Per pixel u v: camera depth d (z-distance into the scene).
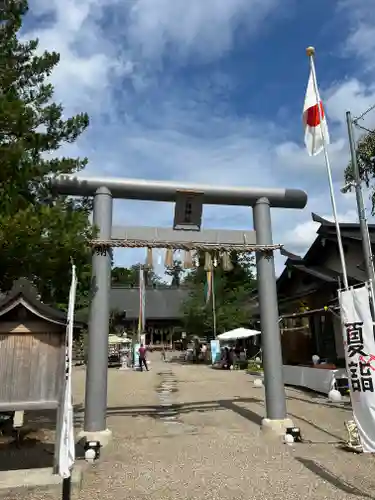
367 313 5.32
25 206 5.88
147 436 7.87
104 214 7.73
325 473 5.59
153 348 43.28
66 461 4.24
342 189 9.46
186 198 8.27
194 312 28.66
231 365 24.42
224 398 12.65
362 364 5.29
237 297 28.83
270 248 8.38
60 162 6.88
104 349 7.24
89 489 5.10
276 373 8.05
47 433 8.16
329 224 15.29
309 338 16.02
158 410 10.70
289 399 12.32
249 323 27.88
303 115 9.78
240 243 8.46
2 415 8.04
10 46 7.26
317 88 9.60
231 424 8.84
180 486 5.20
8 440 7.51
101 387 7.11
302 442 7.32
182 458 6.43
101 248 7.53
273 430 7.66
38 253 6.20
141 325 31.11
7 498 4.72
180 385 16.20
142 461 6.30
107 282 7.48
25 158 5.98
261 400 12.05
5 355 5.29
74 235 6.14
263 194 8.66
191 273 32.09
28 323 5.43
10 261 6.26
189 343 39.06
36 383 5.29
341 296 5.77
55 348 5.45
